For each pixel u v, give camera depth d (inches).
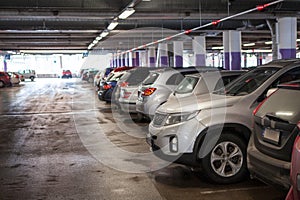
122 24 784.3
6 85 1320.1
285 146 144.5
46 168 243.4
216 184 198.8
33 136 362.9
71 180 216.1
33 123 452.1
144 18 664.4
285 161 144.4
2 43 1360.7
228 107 200.8
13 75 1465.3
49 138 350.3
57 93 978.7
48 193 194.5
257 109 168.6
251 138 171.5
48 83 1631.4
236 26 833.5
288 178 140.6
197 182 204.7
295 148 122.9
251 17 683.4
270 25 789.2
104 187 201.8
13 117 514.6
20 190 200.7
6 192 197.8
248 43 1350.9
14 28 767.1
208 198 179.3
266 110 160.4
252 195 181.3
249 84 225.6
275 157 149.8
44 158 270.8
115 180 213.8
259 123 162.9
